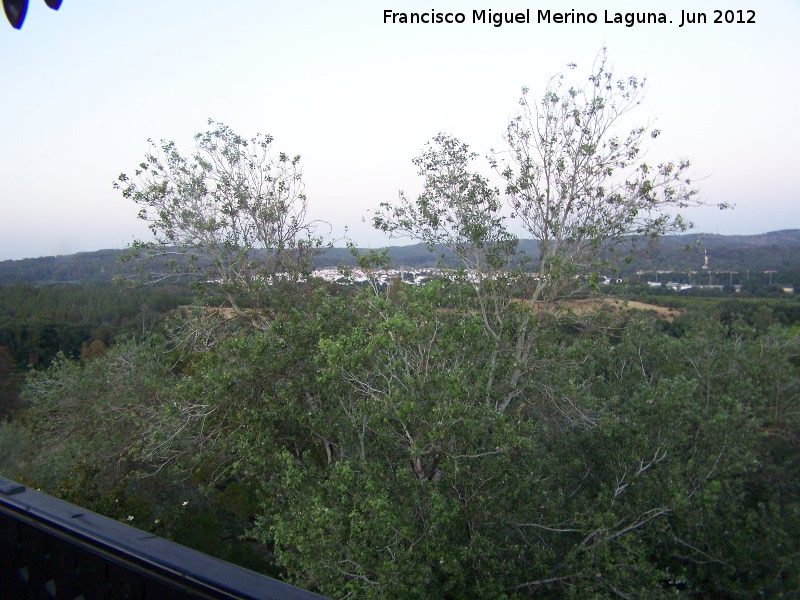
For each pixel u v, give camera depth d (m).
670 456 7.14
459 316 8.72
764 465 6.24
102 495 8.83
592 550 6.47
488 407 7.05
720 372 7.27
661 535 6.87
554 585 6.79
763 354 6.74
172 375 12.34
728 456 6.38
